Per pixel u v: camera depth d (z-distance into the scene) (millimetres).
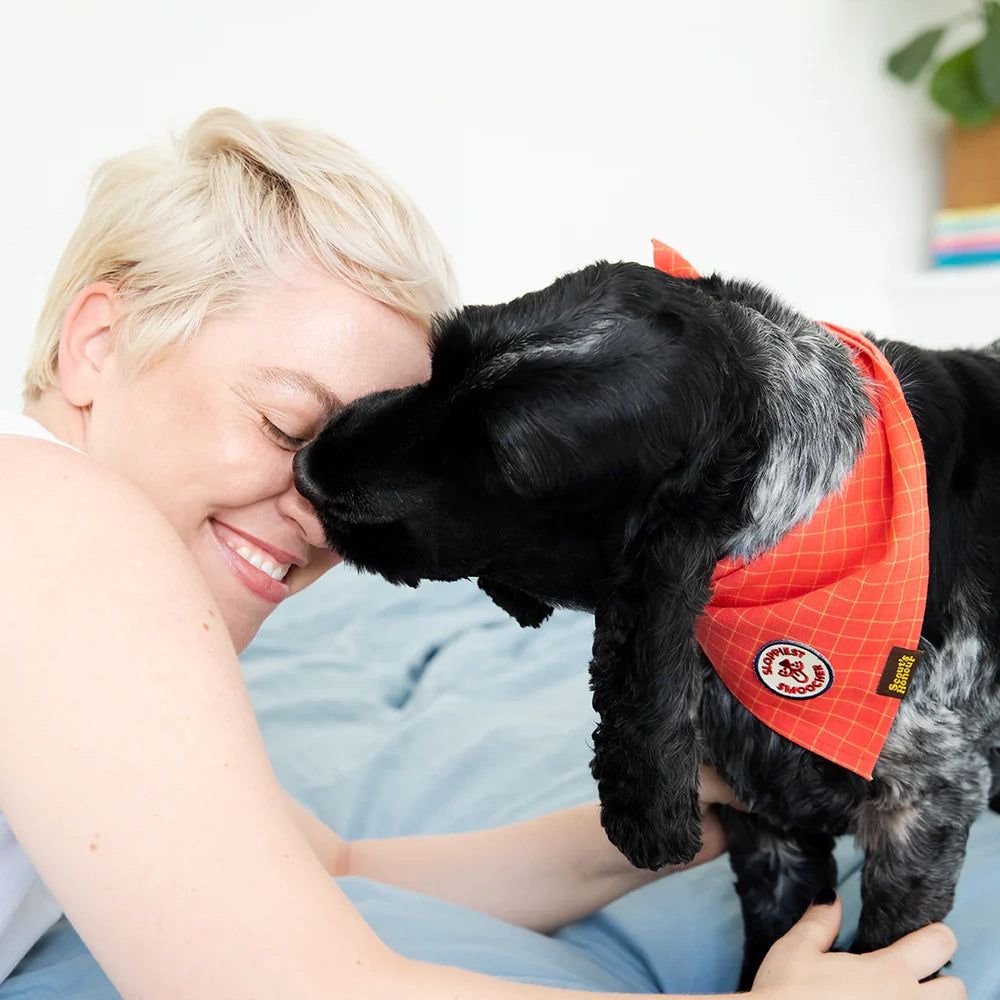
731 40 4945
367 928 966
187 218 1317
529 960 1492
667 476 1268
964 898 1715
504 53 4582
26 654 887
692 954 1681
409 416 1284
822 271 5410
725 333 1344
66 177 3896
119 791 865
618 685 1301
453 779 2158
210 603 1005
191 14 4027
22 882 1194
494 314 1300
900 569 1331
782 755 1540
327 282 1324
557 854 1734
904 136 5355
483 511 1290
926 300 5398
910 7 5141
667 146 4957
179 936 855
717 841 1852
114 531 967
